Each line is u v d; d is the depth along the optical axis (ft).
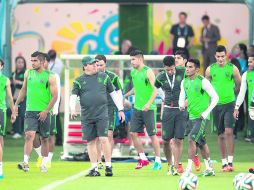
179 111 130.52
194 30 235.61
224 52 135.64
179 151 131.44
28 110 134.10
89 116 126.82
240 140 185.78
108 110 140.87
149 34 231.71
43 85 132.98
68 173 134.41
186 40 225.15
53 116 142.10
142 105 139.64
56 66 191.52
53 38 238.07
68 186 115.75
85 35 237.25
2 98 129.08
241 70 187.73
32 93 133.39
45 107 133.80
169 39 233.14
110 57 154.81
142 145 152.66
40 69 133.39
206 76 137.28
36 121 134.31
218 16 236.22
